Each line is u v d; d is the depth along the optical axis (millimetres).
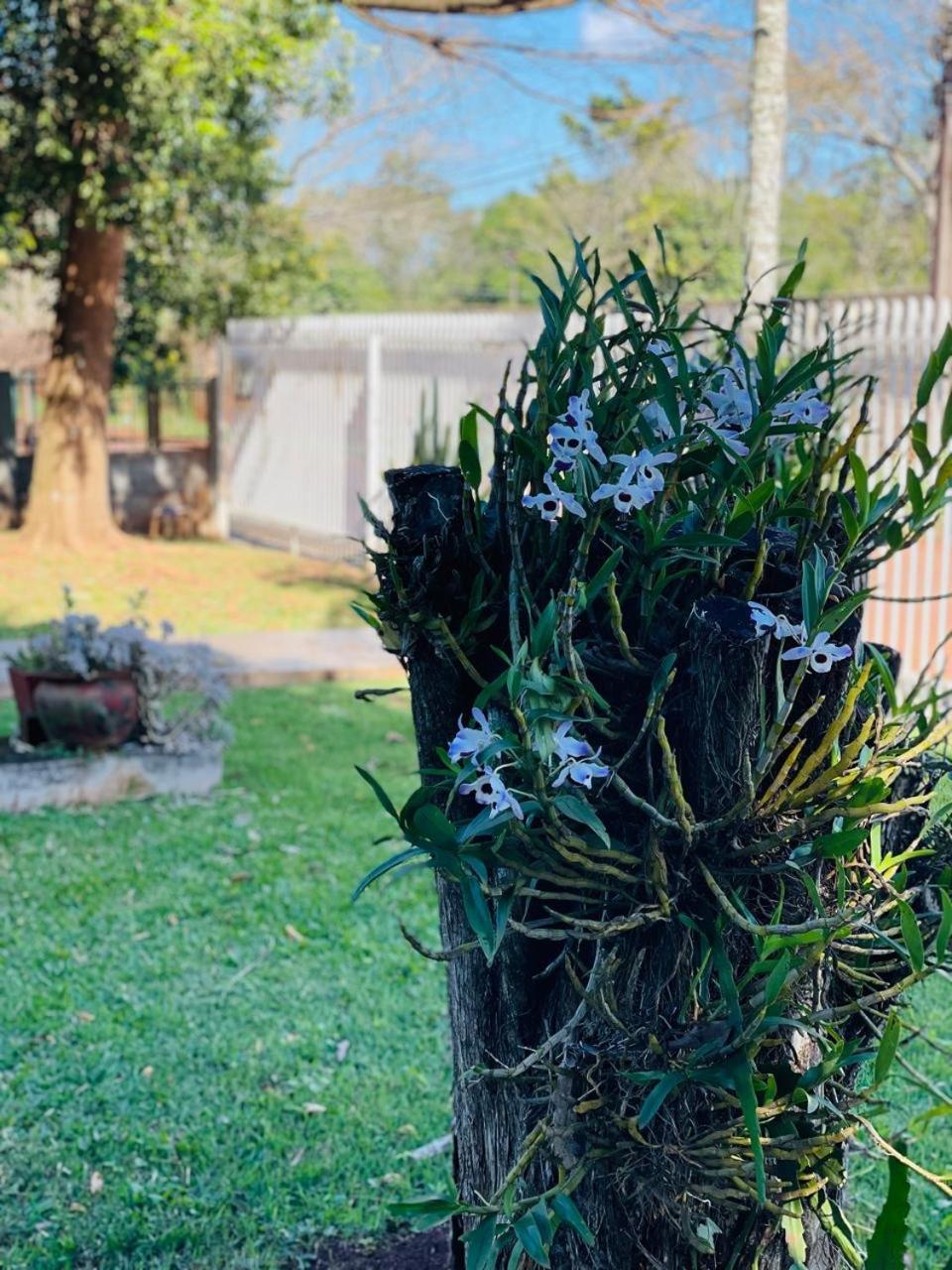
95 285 13258
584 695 1462
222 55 10148
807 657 1430
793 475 1883
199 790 6215
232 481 16734
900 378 8406
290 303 17906
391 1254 2932
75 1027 3893
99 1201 3098
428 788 1438
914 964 1467
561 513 1562
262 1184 3166
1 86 11461
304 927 4672
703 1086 1573
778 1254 1780
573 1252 1761
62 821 5773
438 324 12984
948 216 15688
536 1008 1792
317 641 10023
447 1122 3449
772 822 1544
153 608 11297
